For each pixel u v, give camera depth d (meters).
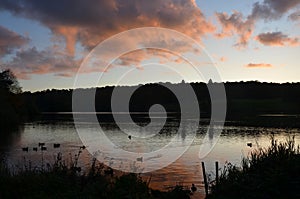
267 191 9.65
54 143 38.25
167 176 18.88
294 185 9.62
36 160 24.59
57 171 9.90
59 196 8.36
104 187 8.73
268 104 104.44
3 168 10.16
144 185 9.58
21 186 8.84
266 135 48.28
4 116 64.12
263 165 11.07
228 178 10.89
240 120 82.75
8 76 87.75
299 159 10.62
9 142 39.75
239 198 9.73
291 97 106.81
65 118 96.44
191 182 17.00
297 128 61.25
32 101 103.31
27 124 71.81
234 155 28.73
